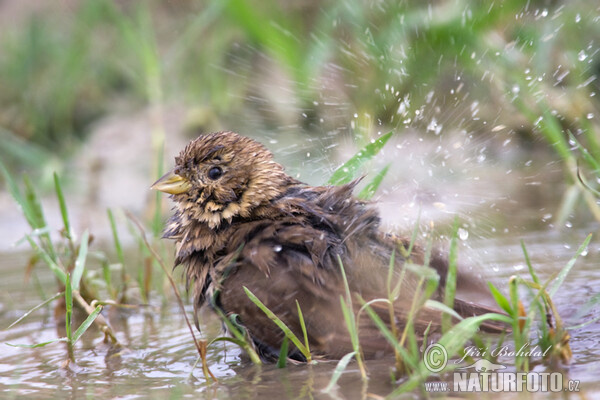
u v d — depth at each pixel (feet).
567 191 36.86
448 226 35.06
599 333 23.82
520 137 42.91
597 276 29.17
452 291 20.93
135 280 32.81
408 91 43.83
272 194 25.98
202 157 26.17
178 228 27.30
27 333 27.84
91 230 42.32
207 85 53.72
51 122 54.95
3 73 56.95
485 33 42.24
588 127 34.81
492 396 19.62
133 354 25.22
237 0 47.11
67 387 22.36
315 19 50.01
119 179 49.62
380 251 24.57
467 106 43.32
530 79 39.29
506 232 35.12
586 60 41.04
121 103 56.08
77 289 27.45
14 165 52.80
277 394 20.81
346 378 21.57
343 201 25.45
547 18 42.04
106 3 52.75
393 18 44.68
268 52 51.19
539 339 22.44
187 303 30.50
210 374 22.38
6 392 22.12
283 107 48.47
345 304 21.75
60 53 57.00
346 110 45.27
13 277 34.81
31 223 28.94
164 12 57.88
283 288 23.72
